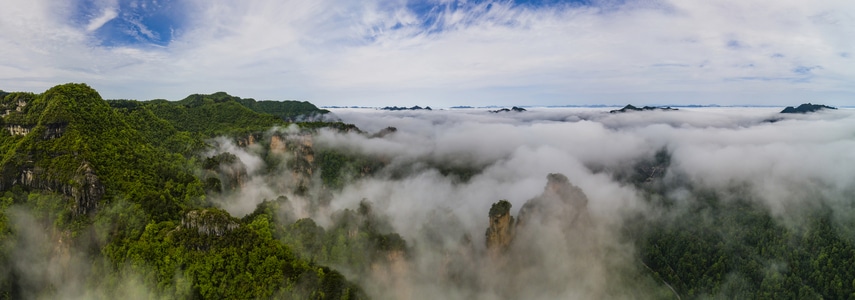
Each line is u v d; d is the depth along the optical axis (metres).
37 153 91.00
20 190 87.88
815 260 165.62
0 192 87.12
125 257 75.50
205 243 77.19
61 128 96.50
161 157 119.12
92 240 80.69
